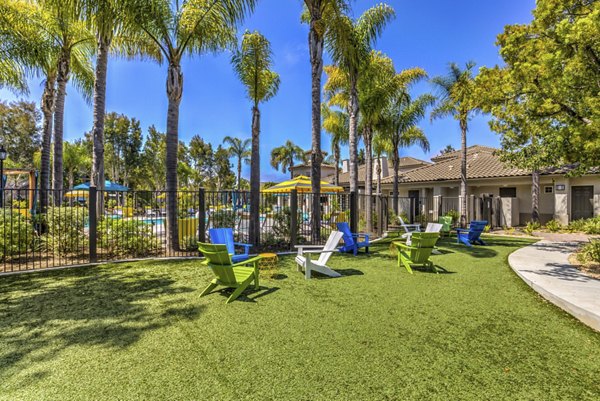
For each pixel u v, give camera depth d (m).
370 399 2.31
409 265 6.80
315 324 3.70
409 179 20.83
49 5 7.30
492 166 18.22
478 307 4.32
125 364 2.80
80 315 3.97
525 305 4.40
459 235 10.77
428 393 2.38
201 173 53.56
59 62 10.70
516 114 6.91
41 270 6.48
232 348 3.11
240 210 11.07
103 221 8.23
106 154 40.53
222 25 8.68
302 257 6.33
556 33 5.77
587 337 3.39
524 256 7.75
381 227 12.91
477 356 2.96
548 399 2.32
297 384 2.50
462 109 11.98
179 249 8.58
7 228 7.02
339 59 11.57
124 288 5.18
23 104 33.53
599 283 5.15
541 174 14.68
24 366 2.77
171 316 3.95
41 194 9.80
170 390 2.42
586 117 6.03
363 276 6.03
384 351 3.05
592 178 13.77
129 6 7.45
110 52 11.03
